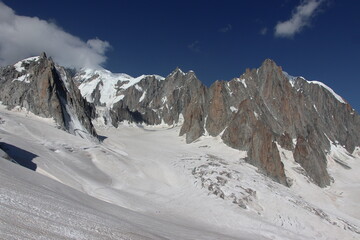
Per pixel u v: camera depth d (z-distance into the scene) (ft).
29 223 42.39
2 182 60.59
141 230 68.03
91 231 49.16
